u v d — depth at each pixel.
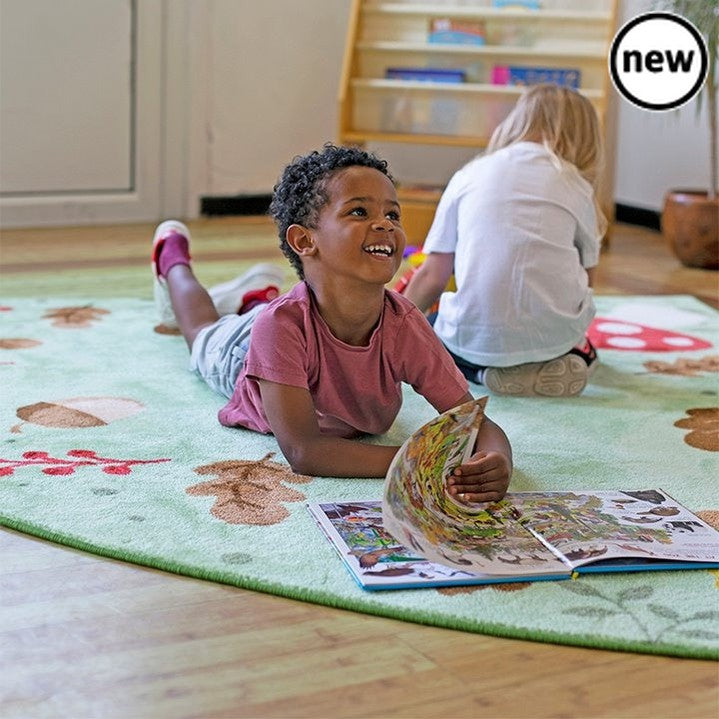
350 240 1.46
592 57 3.49
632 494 1.51
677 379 2.14
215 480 1.52
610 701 1.05
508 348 1.97
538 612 1.19
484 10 3.54
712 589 1.26
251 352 1.55
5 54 3.48
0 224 3.55
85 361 2.08
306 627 1.16
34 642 1.11
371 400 1.63
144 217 3.82
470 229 2.00
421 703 1.03
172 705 1.01
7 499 1.43
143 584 1.24
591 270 2.17
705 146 3.79
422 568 1.27
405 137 3.55
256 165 4.01
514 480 1.57
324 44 4.04
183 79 3.79
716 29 3.21
